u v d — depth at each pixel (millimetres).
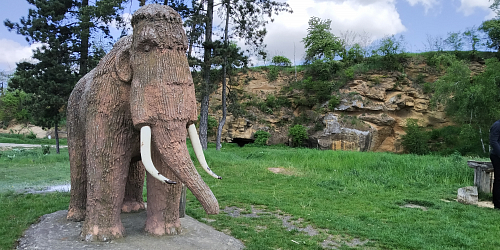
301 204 6582
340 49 28766
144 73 3316
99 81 3707
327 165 11859
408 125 22641
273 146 24172
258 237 4457
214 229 4617
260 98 27703
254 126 25812
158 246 3545
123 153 3756
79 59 18484
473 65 25875
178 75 3340
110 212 3715
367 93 23734
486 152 20047
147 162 3094
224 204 6465
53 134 31703
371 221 5543
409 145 22250
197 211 5777
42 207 5562
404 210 6387
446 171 10039
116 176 3717
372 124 23078
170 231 3936
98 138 3648
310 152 14906
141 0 15781
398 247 4355
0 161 12938
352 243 4488
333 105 23984
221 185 8453
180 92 3314
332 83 25281
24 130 34250
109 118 3648
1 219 4750
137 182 5070
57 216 4680
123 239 3697
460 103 20344
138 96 3291
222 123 20422
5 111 35844
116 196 3732
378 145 22922
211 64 18109
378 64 25453
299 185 8664
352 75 24828
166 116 3215
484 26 25562
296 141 24000
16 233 4008
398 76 24719
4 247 3584
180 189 3998
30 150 18328
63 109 19359
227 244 3924
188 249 3566
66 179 8992
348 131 22203
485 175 7832
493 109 18750
